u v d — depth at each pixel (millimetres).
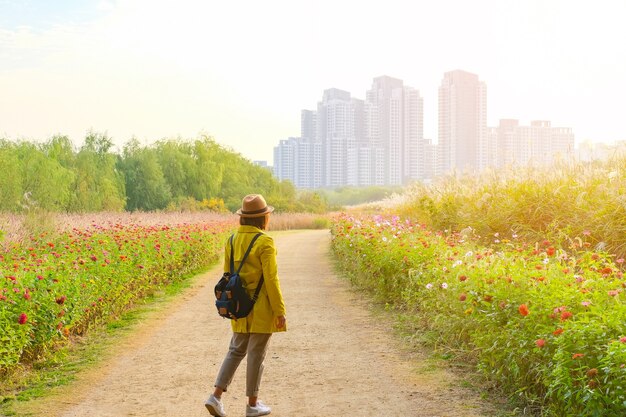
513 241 11359
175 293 12602
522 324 5219
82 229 16203
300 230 45375
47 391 5961
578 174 12484
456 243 10805
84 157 43938
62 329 7348
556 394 4750
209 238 18969
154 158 54625
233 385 6172
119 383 6230
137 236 13344
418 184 19734
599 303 5027
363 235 13758
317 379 6293
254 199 5281
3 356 5988
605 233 9672
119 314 9898
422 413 5141
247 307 5035
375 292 11578
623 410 4004
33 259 9672
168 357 7297
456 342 6836
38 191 33656
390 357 7035
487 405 5246
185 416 5238
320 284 13812
